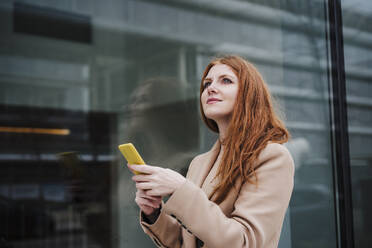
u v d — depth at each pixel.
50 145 1.61
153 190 0.91
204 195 0.91
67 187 1.64
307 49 2.46
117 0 1.85
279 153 0.97
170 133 1.92
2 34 1.54
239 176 1.00
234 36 2.20
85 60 1.74
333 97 2.52
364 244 2.50
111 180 1.75
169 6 1.99
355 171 2.54
